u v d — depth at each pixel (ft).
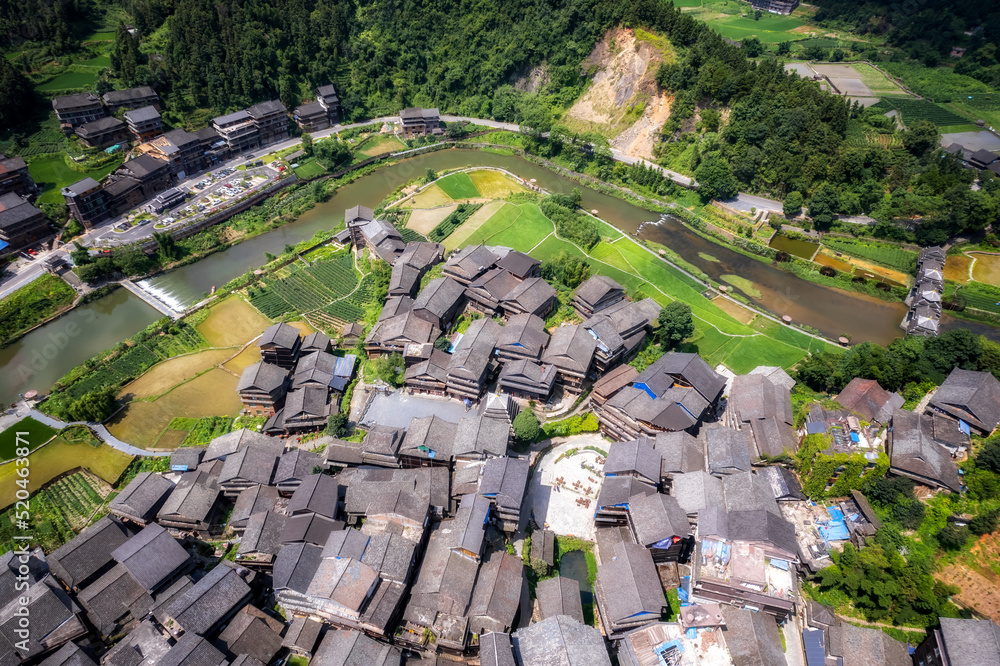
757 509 225.35
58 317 379.76
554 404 309.22
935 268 407.64
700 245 471.21
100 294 396.78
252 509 251.39
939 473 245.04
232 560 247.29
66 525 261.65
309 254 444.14
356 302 394.32
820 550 232.12
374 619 208.03
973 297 399.03
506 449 266.57
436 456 266.77
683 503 239.91
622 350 318.65
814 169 471.21
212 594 216.13
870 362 307.99
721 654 203.41
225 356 351.25
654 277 419.95
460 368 297.12
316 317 381.19
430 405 312.29
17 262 406.00
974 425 268.21
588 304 341.62
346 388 321.52
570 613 215.51
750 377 298.15
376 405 312.29
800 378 329.72
